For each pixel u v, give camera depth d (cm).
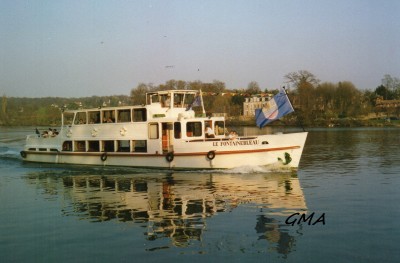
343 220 1656
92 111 3250
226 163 2766
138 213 1792
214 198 2048
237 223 1619
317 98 12675
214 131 2984
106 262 1256
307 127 11462
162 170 2914
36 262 1272
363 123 11688
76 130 3331
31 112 15488
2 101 15525
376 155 4116
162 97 3047
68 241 1448
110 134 3123
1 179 2789
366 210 1814
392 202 1966
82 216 1772
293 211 1797
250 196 2089
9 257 1314
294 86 12400
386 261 1238
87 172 3025
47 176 2891
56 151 3453
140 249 1355
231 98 14238
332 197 2073
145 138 2956
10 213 1847
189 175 2714
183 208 1859
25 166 3456
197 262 1245
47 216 1783
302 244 1382
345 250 1327
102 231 1549
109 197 2134
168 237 1467
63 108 3459
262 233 1497
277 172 2745
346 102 12975
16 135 8606
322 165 3350
